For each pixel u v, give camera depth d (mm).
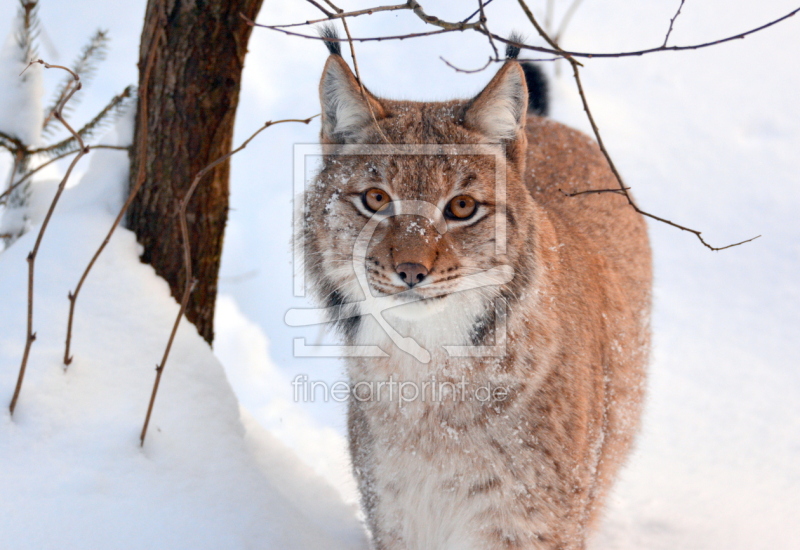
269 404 10266
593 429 6266
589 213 7953
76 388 6465
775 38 17672
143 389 6781
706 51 17391
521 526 5789
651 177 14539
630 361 7570
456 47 15953
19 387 6000
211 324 8547
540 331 5918
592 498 6535
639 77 16781
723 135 15477
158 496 6062
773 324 11633
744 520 7941
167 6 7352
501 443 5750
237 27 7555
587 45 17141
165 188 7793
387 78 15109
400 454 5969
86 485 5875
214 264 8344
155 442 6426
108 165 8078
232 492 6453
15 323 6730
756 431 9484
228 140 8023
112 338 6965
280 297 12242
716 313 11906
